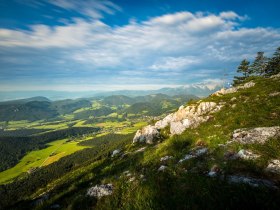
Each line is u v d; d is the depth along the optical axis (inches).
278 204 314.7
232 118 917.8
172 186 470.3
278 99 954.7
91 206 505.0
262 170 434.0
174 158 692.1
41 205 634.8
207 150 656.4
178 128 1448.1
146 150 1151.0
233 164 482.3
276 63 3026.6
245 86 1653.5
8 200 4490.7
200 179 453.7
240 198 351.9
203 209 354.6
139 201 446.3
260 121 774.5
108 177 717.3
